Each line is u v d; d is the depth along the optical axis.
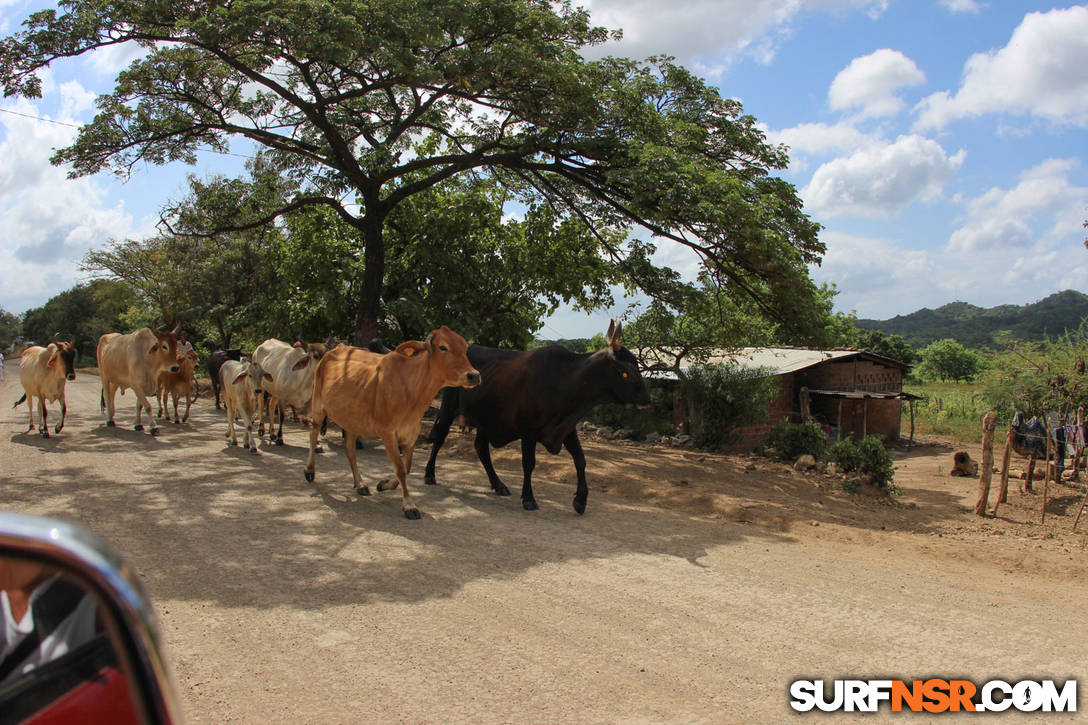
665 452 14.91
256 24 11.85
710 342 17.58
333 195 16.09
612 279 18.48
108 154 15.14
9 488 8.70
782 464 13.59
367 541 6.99
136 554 6.33
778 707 4.03
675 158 12.35
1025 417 14.47
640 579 6.20
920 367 61.09
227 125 15.58
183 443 12.71
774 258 11.68
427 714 3.81
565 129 14.05
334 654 4.50
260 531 7.18
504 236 19.86
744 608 5.58
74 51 12.90
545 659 4.54
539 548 7.05
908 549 7.80
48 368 12.95
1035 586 6.59
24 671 1.27
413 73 12.76
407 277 19.44
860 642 5.00
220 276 25.09
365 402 8.30
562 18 14.44
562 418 8.66
